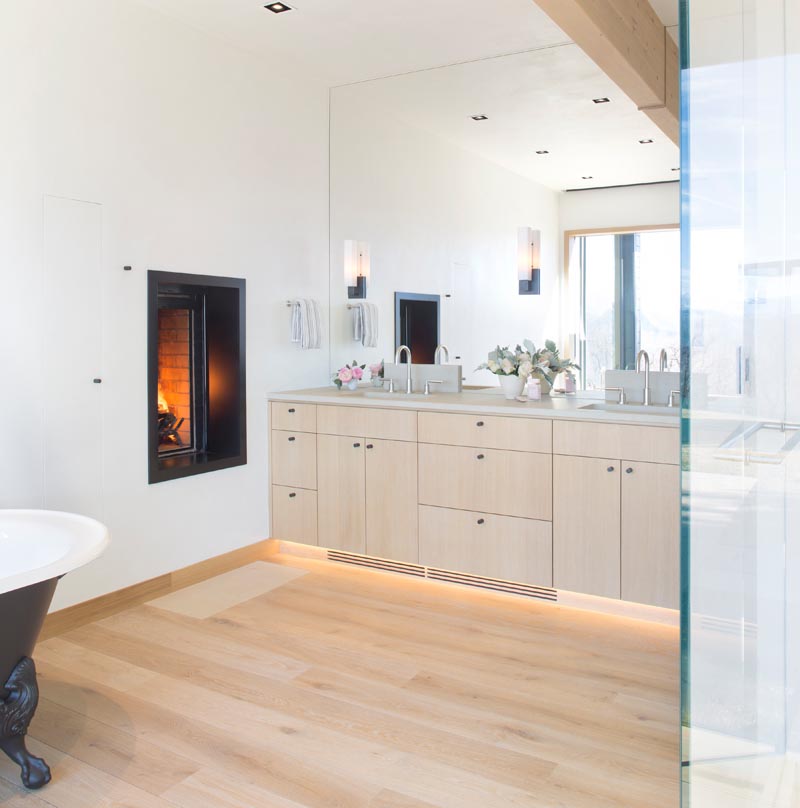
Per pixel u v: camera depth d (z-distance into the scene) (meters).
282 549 4.75
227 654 3.26
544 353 4.31
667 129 3.96
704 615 1.33
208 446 4.53
